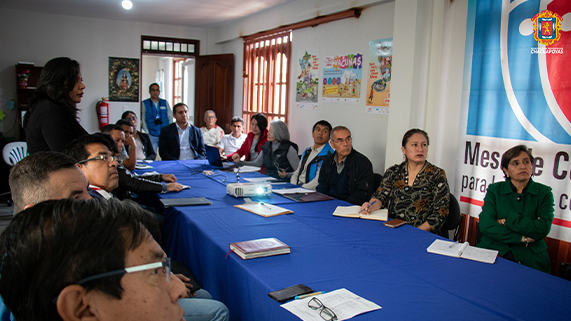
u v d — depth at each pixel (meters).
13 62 6.56
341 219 2.34
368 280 1.46
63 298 0.51
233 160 4.72
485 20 3.12
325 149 3.58
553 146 2.72
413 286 1.42
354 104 4.48
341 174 3.18
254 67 6.59
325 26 4.86
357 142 4.46
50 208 0.55
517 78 2.91
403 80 3.55
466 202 3.34
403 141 2.61
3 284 0.54
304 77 5.29
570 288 1.45
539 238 2.24
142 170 4.04
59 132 2.24
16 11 6.48
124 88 7.29
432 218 2.46
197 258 2.08
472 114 3.25
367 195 3.02
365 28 4.27
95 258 0.53
